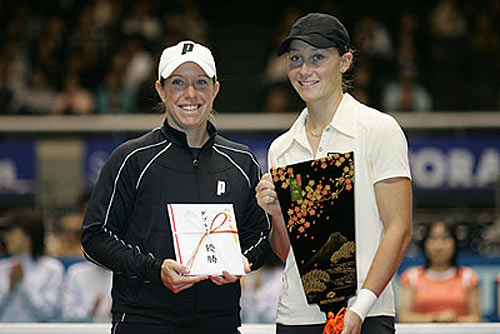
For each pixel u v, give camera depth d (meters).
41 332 13.20
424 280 21.44
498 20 43.03
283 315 11.55
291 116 35.50
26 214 21.44
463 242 28.81
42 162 34.78
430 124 34.56
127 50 40.91
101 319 21.55
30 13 45.44
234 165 11.98
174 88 11.47
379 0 46.31
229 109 44.53
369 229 11.12
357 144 11.13
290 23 42.38
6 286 21.17
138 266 10.99
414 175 33.97
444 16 43.22
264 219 12.25
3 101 38.75
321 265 11.12
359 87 37.88
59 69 41.53
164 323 11.30
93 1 45.84
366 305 10.53
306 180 11.16
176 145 11.70
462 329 13.13
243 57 46.97
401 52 41.06
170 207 11.23
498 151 33.97
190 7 45.16
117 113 38.59
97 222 11.32
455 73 42.19
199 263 11.01
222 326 11.65
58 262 21.72
